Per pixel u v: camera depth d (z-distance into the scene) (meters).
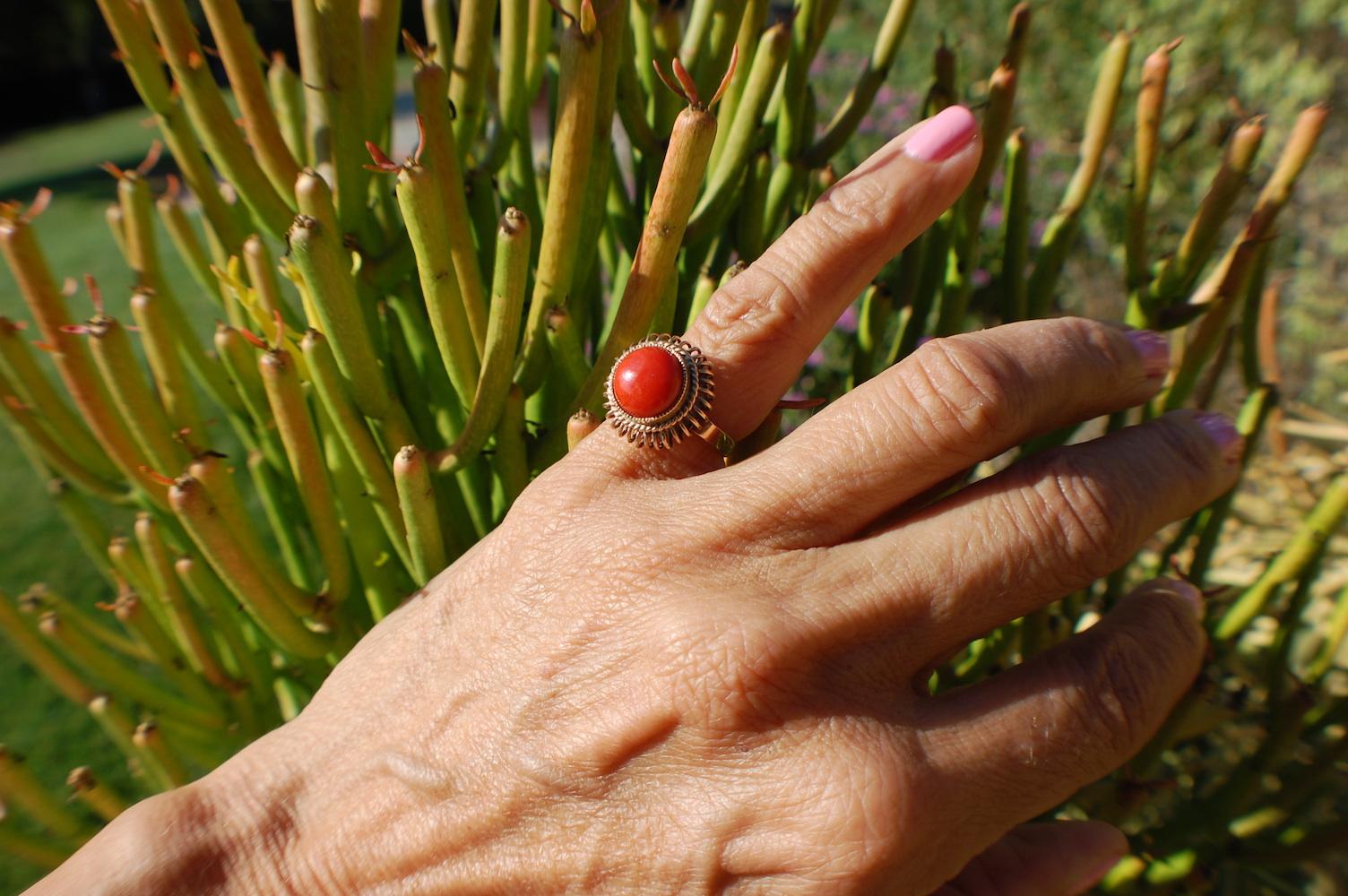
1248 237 0.23
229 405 0.26
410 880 0.19
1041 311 0.26
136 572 0.27
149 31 0.23
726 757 0.17
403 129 1.93
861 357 0.25
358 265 0.23
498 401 0.22
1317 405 0.59
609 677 0.18
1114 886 0.26
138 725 0.26
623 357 0.19
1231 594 0.35
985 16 0.98
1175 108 0.78
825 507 0.18
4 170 2.59
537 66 0.25
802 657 0.17
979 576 0.17
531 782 0.18
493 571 0.20
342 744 0.20
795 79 0.25
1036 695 0.17
